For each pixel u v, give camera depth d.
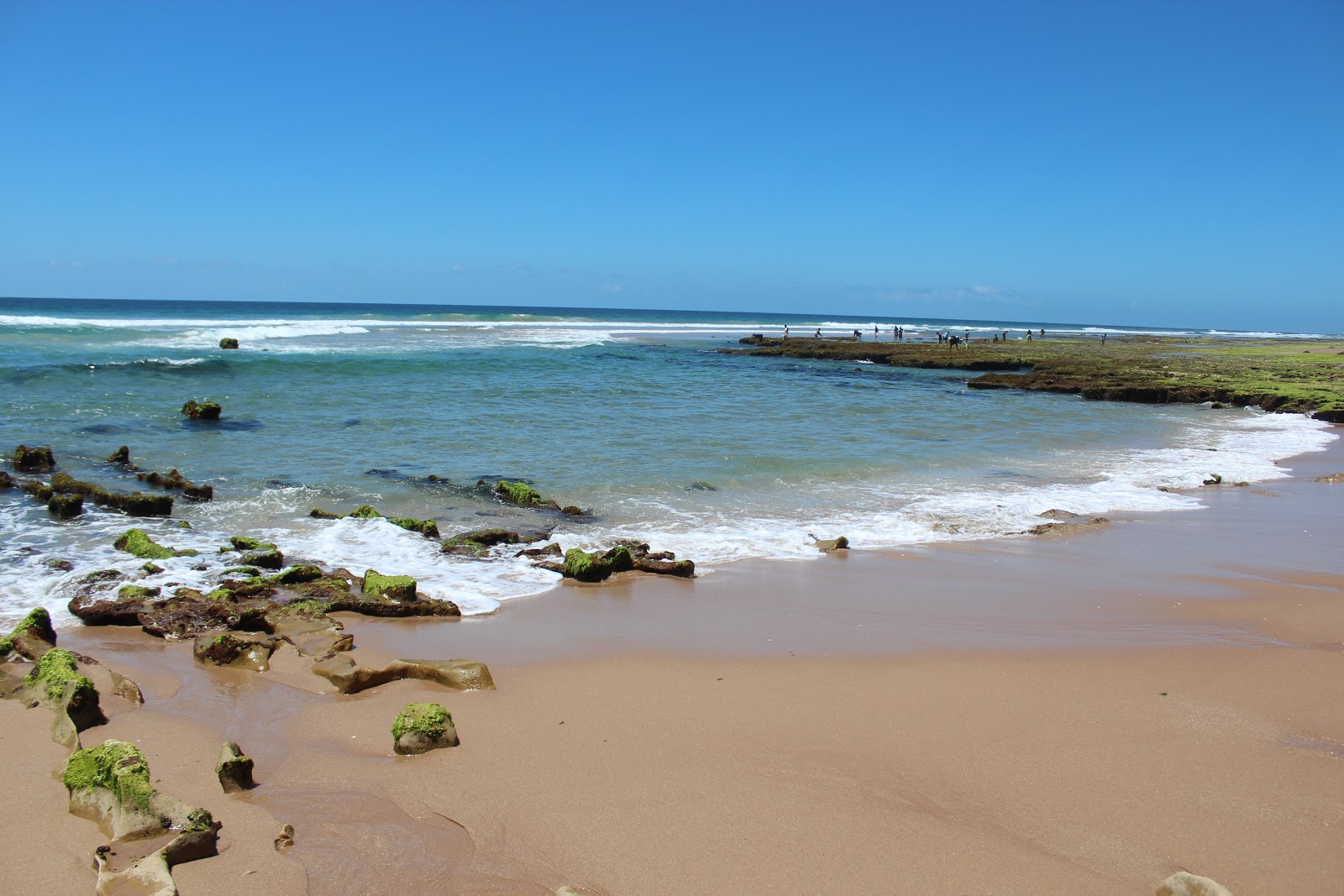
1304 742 6.09
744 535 11.89
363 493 13.66
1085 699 6.84
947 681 7.20
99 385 23.05
